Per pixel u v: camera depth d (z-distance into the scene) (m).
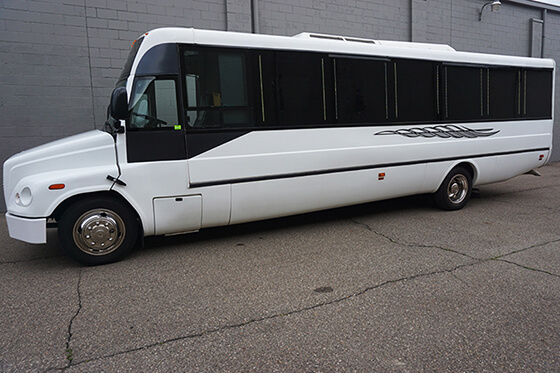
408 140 6.77
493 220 6.79
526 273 4.42
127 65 5.28
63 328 3.37
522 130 8.12
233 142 5.33
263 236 6.03
